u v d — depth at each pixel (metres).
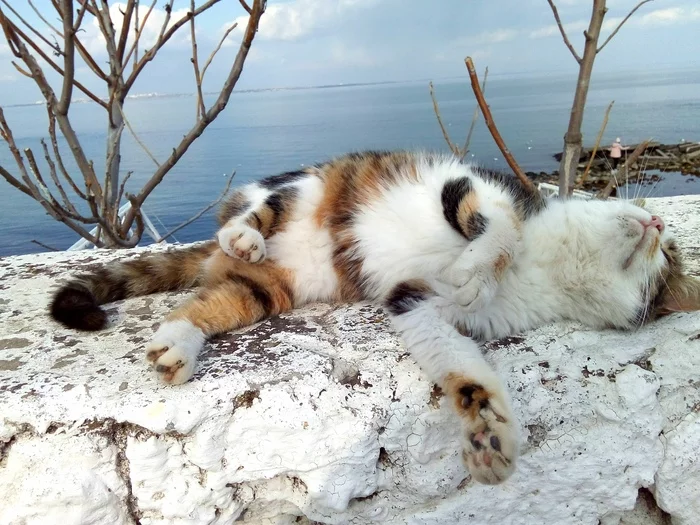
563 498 0.42
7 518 0.34
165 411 0.35
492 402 0.37
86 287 0.52
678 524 0.44
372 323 0.48
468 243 0.50
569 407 0.41
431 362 0.40
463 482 0.41
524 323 0.48
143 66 0.72
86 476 0.35
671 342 0.45
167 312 0.52
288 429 0.37
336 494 0.38
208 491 0.37
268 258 0.55
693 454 0.42
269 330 0.47
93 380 0.38
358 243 0.54
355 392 0.38
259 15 0.61
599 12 0.61
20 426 0.35
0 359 0.42
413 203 0.54
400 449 0.39
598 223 0.50
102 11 0.71
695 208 0.77
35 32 0.67
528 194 0.57
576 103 0.65
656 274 0.50
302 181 0.60
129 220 0.77
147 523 0.37
